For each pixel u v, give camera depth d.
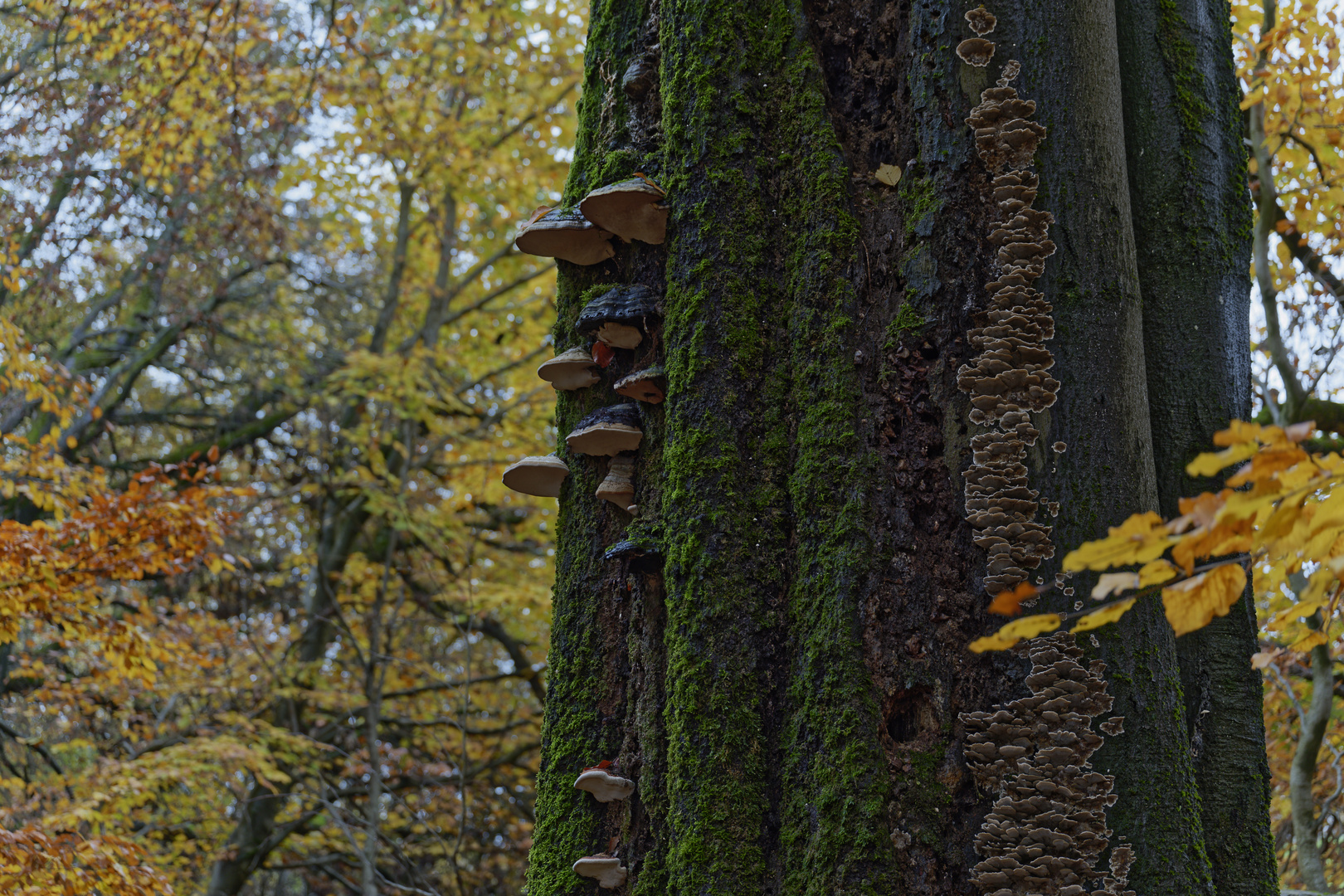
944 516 2.85
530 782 16.95
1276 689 10.12
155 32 11.11
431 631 19.78
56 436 8.32
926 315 2.96
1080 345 2.88
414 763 16.12
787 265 3.16
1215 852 2.93
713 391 3.09
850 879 2.57
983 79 3.04
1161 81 3.45
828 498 2.89
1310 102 8.50
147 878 6.30
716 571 2.93
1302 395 7.90
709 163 3.25
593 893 3.03
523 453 16.78
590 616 3.33
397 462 17.73
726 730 2.81
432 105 16.61
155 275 14.77
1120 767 2.63
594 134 3.77
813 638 2.80
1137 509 2.80
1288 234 8.88
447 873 16.16
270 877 19.92
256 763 11.26
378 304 19.53
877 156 3.21
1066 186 2.96
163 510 7.15
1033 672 2.66
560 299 3.75
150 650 7.92
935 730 2.70
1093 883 2.54
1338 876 10.44
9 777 11.51
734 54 3.32
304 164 17.05
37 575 6.83
